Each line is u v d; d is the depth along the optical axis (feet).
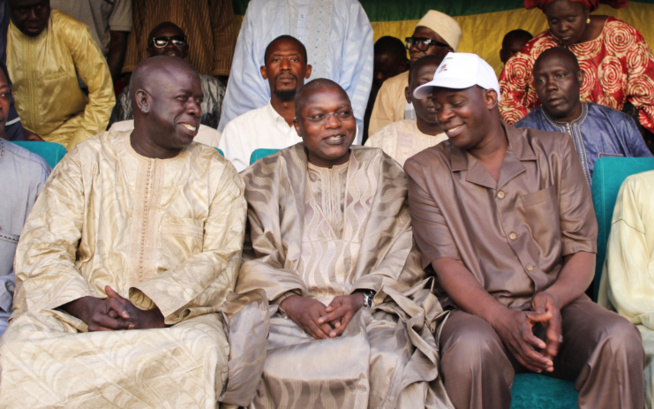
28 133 15.49
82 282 9.03
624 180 11.15
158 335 8.36
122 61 21.21
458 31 17.80
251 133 15.85
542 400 9.27
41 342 8.10
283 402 8.96
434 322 9.79
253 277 10.11
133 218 9.85
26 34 17.11
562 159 10.18
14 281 9.94
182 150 10.39
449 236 10.18
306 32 18.57
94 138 10.23
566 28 15.84
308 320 9.52
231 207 10.30
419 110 13.92
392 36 23.30
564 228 10.11
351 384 8.81
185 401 8.27
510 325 8.92
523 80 16.85
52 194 9.73
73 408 7.97
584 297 9.86
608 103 16.17
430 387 8.93
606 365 8.68
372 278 10.10
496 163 10.34
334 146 10.94
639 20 21.58
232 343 8.96
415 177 10.50
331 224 10.96
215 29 22.31
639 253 10.40
